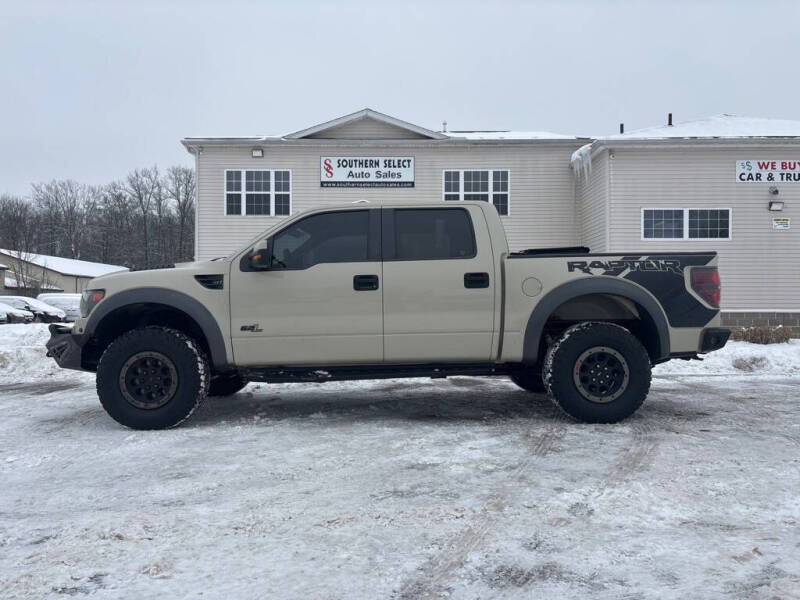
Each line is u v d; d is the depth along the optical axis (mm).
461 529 3182
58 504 3615
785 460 4352
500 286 5445
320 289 5414
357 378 5562
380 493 3723
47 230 75625
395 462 4352
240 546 3000
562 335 5480
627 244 16641
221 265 5477
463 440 4965
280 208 18484
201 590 2582
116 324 5812
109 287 5457
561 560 2828
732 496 3635
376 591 2568
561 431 5246
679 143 16344
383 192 18531
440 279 5426
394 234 5523
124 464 4406
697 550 2916
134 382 5422
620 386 5402
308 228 5543
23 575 2723
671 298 5449
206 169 18438
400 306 5414
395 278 5422
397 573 2719
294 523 3277
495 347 5473
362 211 5562
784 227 16578
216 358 5422
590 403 5414
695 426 5422
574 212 18688
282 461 4410
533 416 5914
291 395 7324
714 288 5480
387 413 6148
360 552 2928
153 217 74500
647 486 3807
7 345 11445
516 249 18656
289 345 5430
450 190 18625
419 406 6520
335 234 5535
